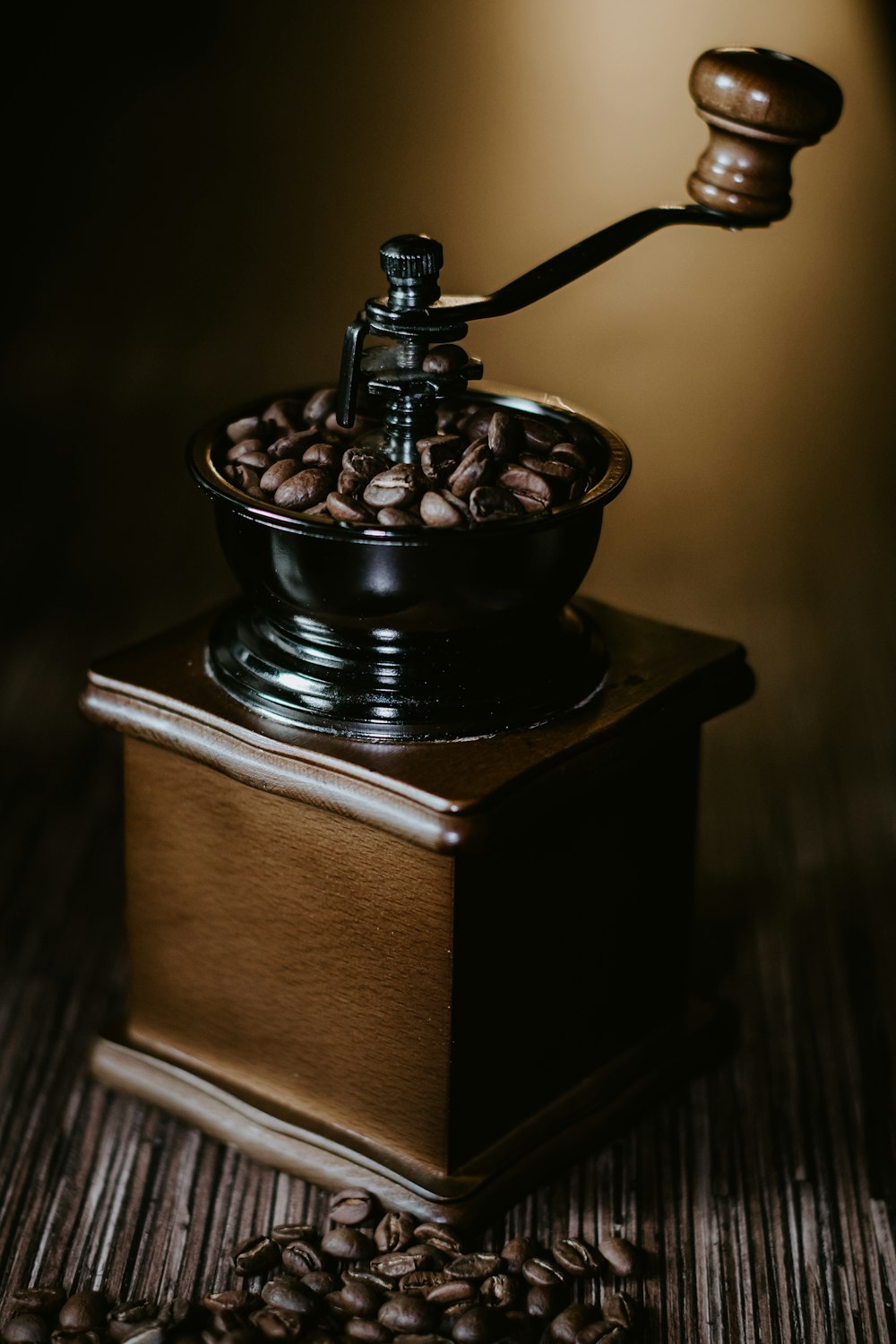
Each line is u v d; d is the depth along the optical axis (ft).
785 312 4.75
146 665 2.32
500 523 2.12
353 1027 2.25
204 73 4.90
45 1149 2.36
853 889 2.73
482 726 2.21
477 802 2.12
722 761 2.99
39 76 4.93
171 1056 2.39
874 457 4.21
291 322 4.65
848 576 3.61
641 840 2.33
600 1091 2.36
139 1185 2.32
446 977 2.17
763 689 3.17
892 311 4.79
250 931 2.29
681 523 3.87
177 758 2.28
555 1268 2.21
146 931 2.37
